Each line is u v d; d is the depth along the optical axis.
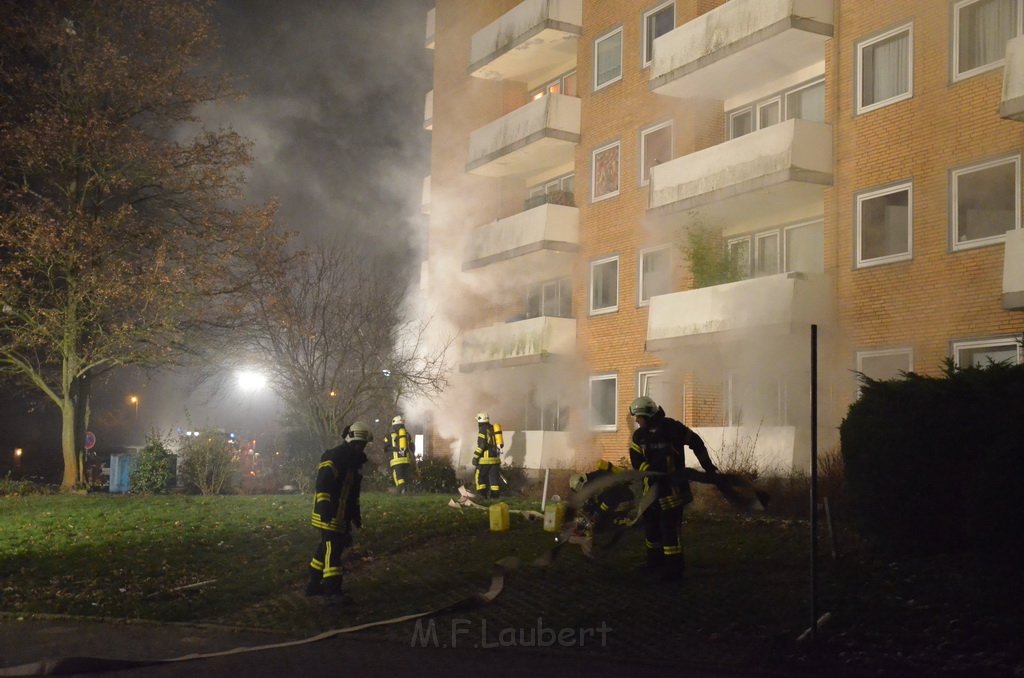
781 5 20.06
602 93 27.42
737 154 20.88
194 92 26.11
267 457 28.17
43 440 40.53
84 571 12.24
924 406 9.67
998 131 16.84
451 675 7.43
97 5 25.20
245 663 7.95
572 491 11.95
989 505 8.93
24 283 23.88
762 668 7.46
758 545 11.40
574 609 9.44
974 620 8.01
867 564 9.91
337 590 10.18
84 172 25.77
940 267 17.62
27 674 7.66
